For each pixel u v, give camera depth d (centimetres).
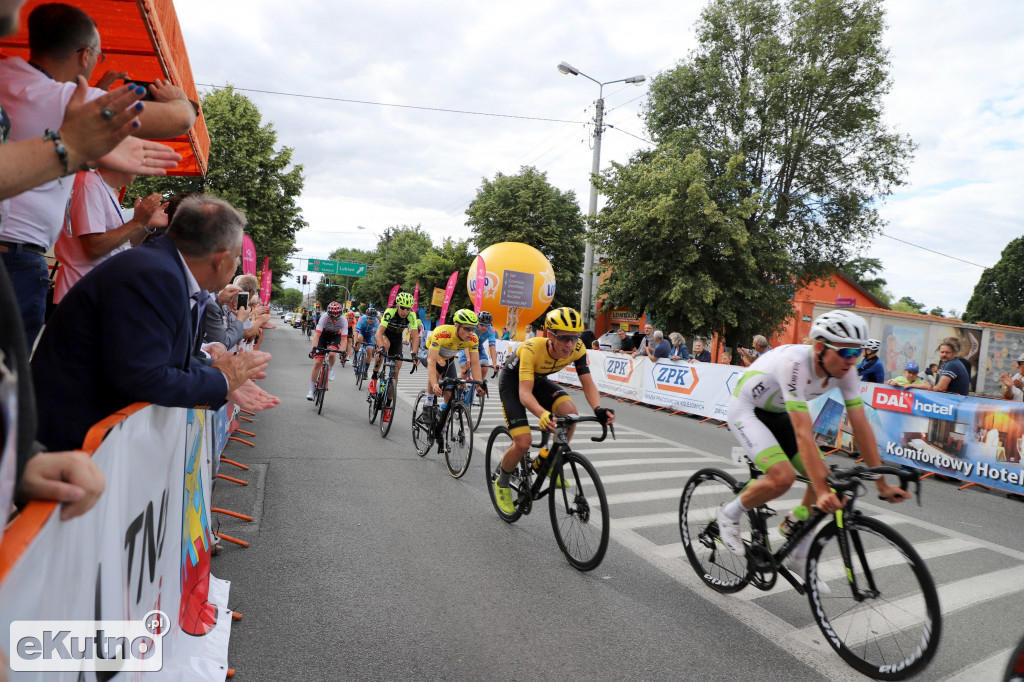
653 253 1784
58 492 100
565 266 3134
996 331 1919
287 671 225
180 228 185
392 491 481
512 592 308
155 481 173
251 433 664
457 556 353
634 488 539
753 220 1927
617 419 984
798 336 2108
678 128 2089
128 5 360
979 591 342
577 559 346
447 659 241
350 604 284
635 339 1770
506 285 2181
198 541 247
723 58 2067
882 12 1877
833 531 263
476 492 495
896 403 711
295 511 416
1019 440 597
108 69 459
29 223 217
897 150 1964
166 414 183
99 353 162
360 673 227
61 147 111
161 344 167
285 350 2181
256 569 317
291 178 2022
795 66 1922
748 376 314
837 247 2095
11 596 82
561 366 402
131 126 119
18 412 82
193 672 204
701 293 1700
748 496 299
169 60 376
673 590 322
